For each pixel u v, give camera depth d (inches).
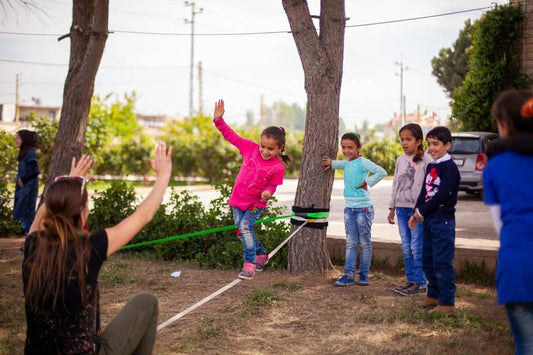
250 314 197.3
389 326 183.8
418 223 223.8
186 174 1028.5
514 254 103.0
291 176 1229.1
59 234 99.8
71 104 349.1
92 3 349.7
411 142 222.2
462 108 629.9
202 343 168.9
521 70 597.3
